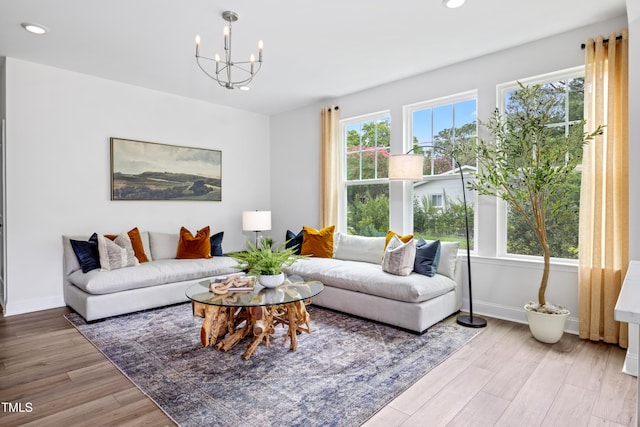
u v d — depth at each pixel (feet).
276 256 9.78
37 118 12.25
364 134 15.79
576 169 10.41
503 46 11.12
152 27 9.72
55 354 8.82
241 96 16.15
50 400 6.78
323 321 11.32
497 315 11.62
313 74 13.37
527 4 8.73
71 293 12.10
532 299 10.94
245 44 10.82
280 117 18.92
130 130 14.46
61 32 9.99
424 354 8.79
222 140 17.51
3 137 11.79
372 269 11.94
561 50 10.32
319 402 6.70
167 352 8.95
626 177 9.07
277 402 6.70
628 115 8.38
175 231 15.89
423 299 10.27
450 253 11.78
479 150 11.30
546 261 9.70
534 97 9.73
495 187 10.95
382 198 15.15
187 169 16.19
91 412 6.39
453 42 10.81
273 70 12.96
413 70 13.07
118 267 12.09
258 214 15.57
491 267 11.74
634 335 7.73
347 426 5.99
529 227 11.29
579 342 9.53
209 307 8.79
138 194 14.66
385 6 8.75
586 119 9.67
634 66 8.03
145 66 12.55
